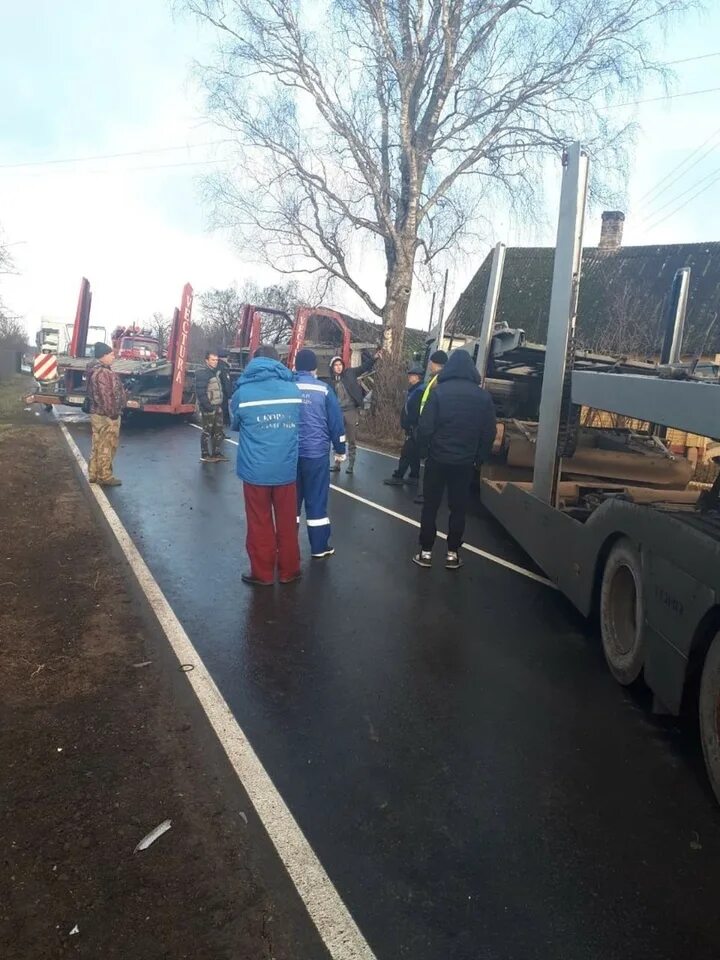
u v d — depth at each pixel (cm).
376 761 338
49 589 546
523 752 351
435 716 383
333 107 1867
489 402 624
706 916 250
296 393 571
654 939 239
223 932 234
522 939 237
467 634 499
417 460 1047
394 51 1811
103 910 240
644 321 1944
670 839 290
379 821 295
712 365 657
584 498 578
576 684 428
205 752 338
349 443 1145
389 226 1884
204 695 393
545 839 288
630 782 329
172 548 669
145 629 480
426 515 641
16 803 292
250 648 458
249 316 2116
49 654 433
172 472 1061
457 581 617
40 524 729
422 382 1003
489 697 407
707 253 2369
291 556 587
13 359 3647
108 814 288
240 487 961
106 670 415
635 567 402
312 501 656
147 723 360
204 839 277
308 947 230
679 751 358
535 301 2550
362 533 768
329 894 254
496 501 749
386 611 537
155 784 310
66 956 221
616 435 793
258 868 265
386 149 1908
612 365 844
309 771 327
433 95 1861
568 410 554
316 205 1973
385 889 257
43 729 349
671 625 349
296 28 1800
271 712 379
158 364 1705
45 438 1387
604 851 282
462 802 310
